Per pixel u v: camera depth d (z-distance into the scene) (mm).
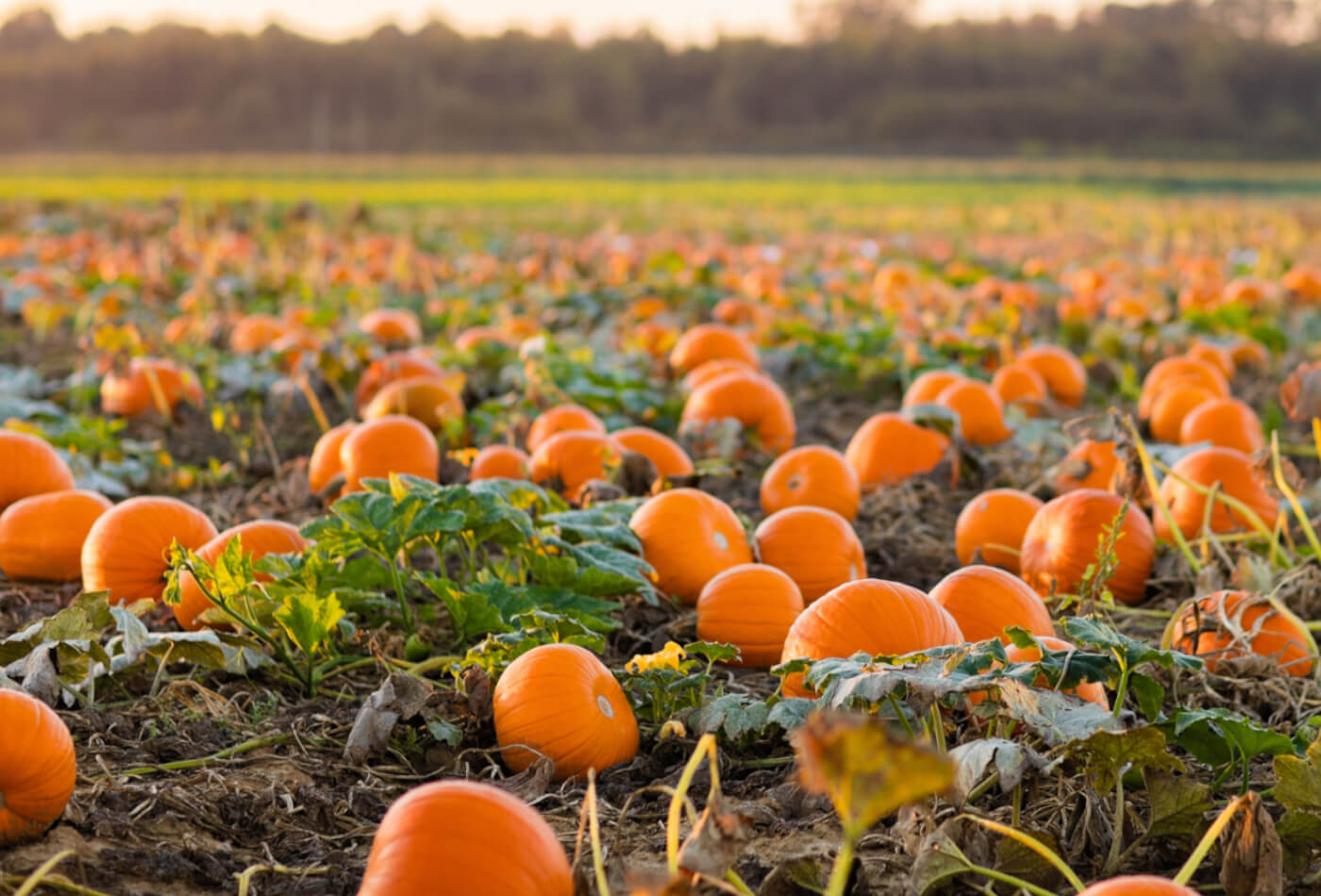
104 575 4672
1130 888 2414
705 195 40938
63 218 22969
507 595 4363
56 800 2996
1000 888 2912
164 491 6730
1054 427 7391
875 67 108500
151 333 9570
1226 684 4207
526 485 4879
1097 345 10898
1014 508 5484
